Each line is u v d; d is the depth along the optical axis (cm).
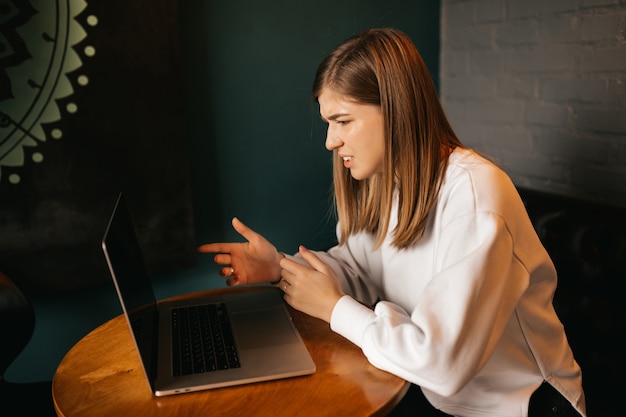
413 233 112
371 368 103
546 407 112
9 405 136
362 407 91
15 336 145
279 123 194
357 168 114
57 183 161
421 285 117
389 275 126
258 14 183
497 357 107
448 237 101
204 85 181
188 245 180
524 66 182
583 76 163
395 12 205
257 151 193
